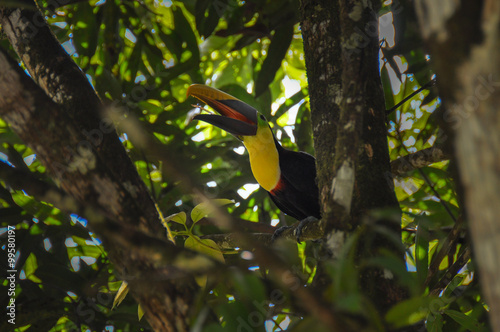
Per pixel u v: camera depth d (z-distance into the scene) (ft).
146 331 26.02
